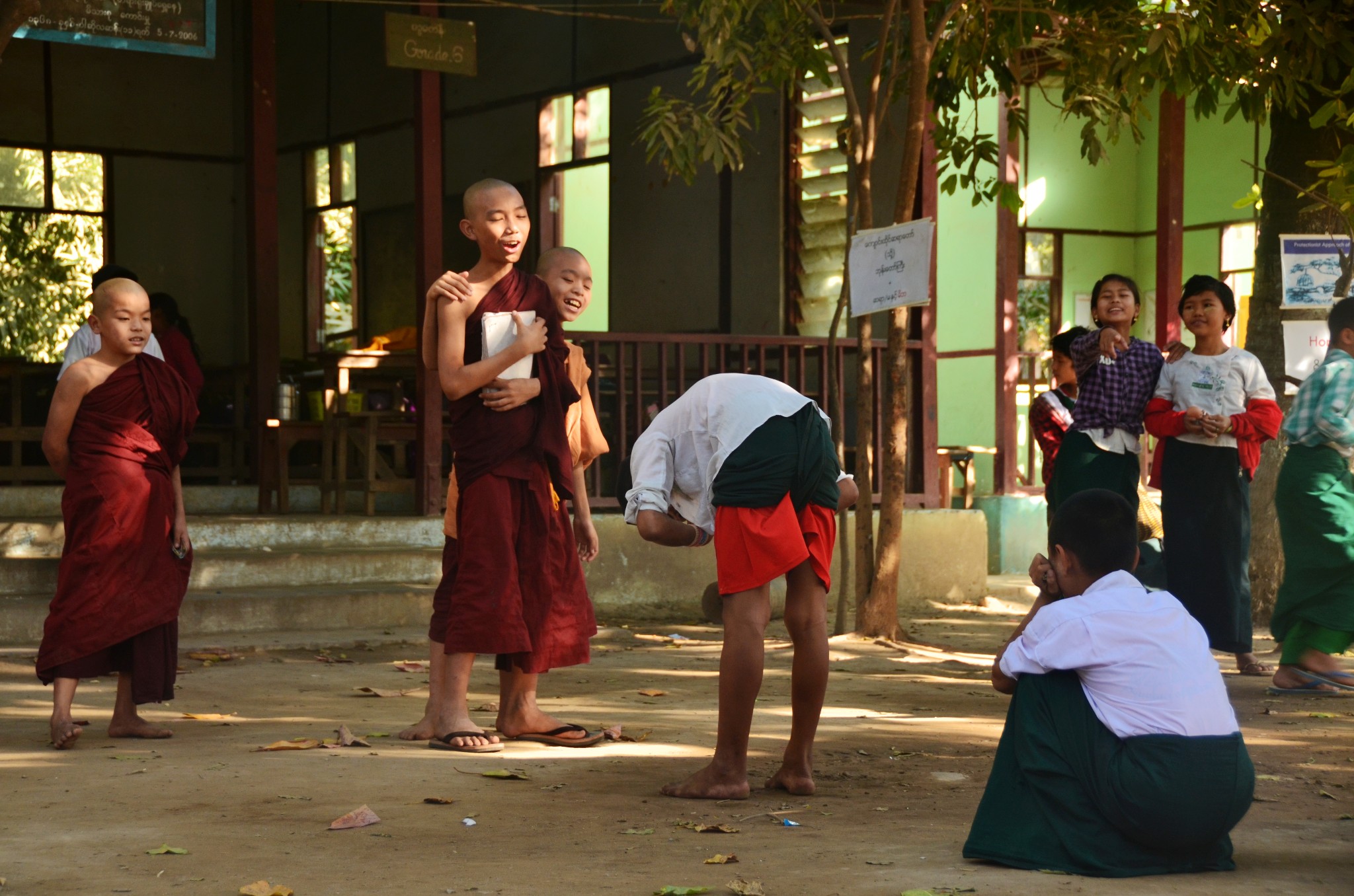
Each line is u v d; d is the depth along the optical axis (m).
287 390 13.21
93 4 9.91
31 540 10.43
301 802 4.70
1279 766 5.51
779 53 10.52
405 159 17.86
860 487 10.20
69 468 6.06
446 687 5.83
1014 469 15.14
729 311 14.22
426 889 3.63
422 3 11.36
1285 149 10.62
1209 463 7.91
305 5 19.45
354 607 10.23
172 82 18.42
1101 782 3.76
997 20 10.95
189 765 5.39
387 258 18.23
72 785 5.00
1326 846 4.16
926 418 13.00
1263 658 8.86
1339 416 7.38
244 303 18.72
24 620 9.26
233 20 18.72
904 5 11.62
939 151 12.73
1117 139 10.98
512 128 16.53
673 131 10.46
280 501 12.51
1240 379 7.87
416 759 5.50
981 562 13.06
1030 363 17.62
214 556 10.58
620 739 6.00
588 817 4.51
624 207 15.27
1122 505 4.05
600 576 11.53
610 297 15.52
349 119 18.77
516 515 5.81
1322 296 9.71
